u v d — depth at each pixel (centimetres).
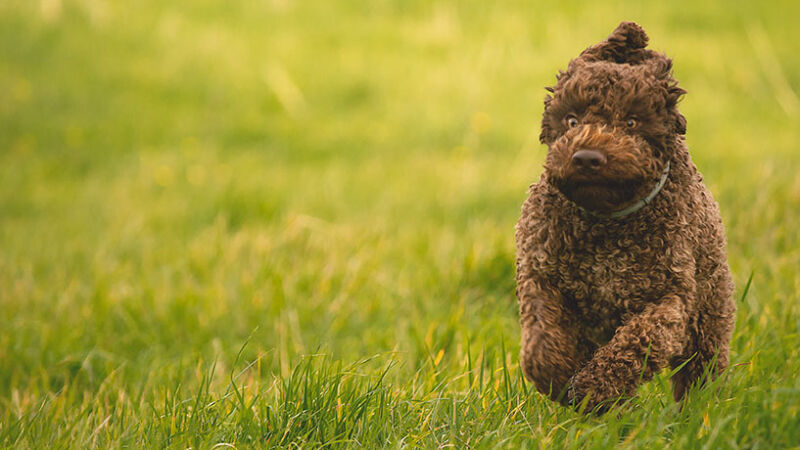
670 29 3438
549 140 811
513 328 1304
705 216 830
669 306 777
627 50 822
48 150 2756
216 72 3195
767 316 1111
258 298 1504
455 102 2930
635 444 760
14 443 947
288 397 912
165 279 1650
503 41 3353
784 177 1800
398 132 2748
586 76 775
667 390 851
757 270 1298
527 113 2823
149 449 870
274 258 1719
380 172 2388
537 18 3553
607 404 783
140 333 1450
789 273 1282
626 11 3581
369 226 1886
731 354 994
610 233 786
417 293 1477
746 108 2822
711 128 2627
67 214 2264
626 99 761
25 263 1839
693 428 788
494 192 2078
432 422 868
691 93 2920
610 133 748
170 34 3466
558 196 799
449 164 2431
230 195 2153
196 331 1452
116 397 1182
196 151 2677
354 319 1421
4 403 1237
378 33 3481
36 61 3269
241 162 2580
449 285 1491
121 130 2852
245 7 3719
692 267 795
